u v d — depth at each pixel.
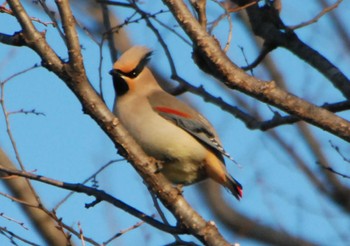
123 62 11.95
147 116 11.62
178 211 9.17
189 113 11.78
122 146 9.05
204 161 11.78
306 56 11.79
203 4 9.63
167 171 11.95
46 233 10.28
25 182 10.39
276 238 13.62
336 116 9.60
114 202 9.47
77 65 8.64
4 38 8.76
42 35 8.69
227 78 9.54
